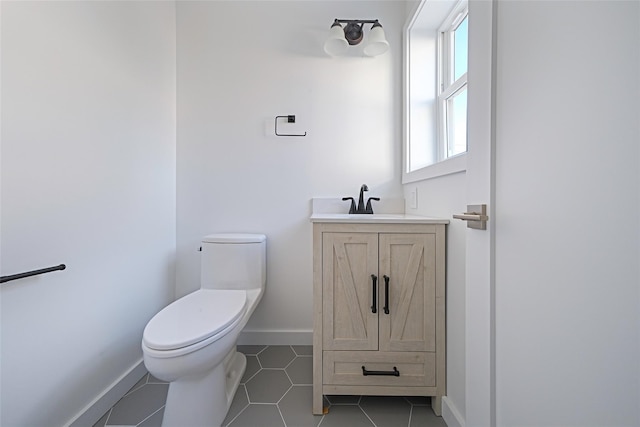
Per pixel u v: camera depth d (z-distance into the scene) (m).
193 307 1.21
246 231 1.77
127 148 1.35
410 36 1.67
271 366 1.52
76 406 1.06
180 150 1.77
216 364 1.06
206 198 1.77
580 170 0.48
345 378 1.17
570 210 0.50
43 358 0.94
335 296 1.17
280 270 1.77
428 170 1.34
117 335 1.27
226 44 1.76
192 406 1.05
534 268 0.58
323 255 1.17
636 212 0.40
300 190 1.77
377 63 1.76
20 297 0.87
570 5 0.50
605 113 0.44
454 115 1.52
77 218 1.07
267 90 1.77
